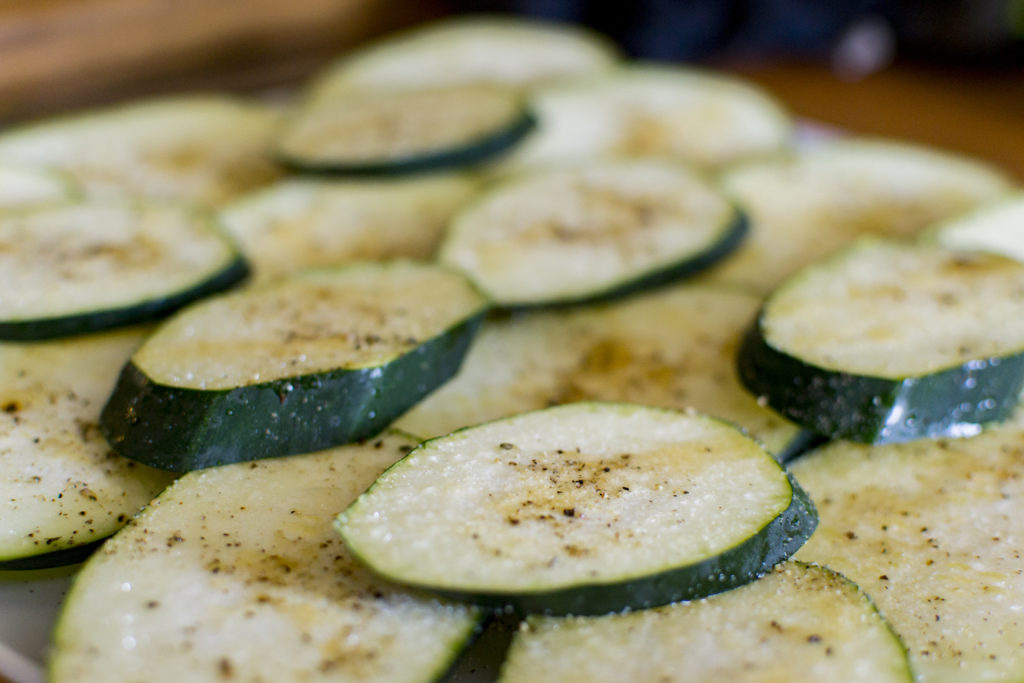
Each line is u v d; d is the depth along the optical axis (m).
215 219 0.37
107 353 0.33
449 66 0.46
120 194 0.40
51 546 0.30
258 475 0.30
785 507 0.29
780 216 0.39
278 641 0.28
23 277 0.34
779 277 0.37
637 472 0.30
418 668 0.28
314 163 0.40
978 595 0.30
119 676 0.27
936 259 0.34
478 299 0.33
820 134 0.45
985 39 0.60
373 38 0.57
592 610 0.28
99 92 0.47
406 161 0.39
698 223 0.37
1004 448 0.32
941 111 0.56
